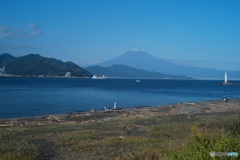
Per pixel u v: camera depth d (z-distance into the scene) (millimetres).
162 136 19594
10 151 14117
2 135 19531
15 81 187500
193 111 41406
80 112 41875
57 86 134250
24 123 31109
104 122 30000
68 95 80312
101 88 125312
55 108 50688
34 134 22047
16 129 25594
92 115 37531
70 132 22125
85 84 167875
